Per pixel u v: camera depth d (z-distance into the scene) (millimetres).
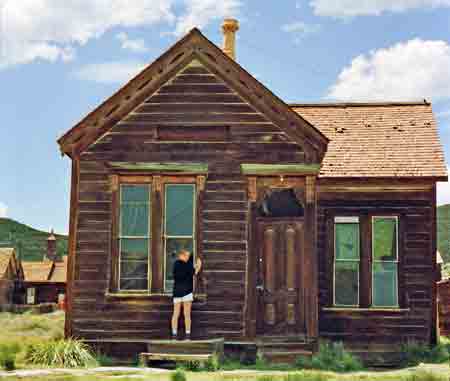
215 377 15258
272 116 19453
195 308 19000
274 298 19438
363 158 20922
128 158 19562
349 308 20172
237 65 19531
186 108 19688
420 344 19891
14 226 177375
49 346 17797
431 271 20156
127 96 19719
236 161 19438
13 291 71750
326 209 20578
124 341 18938
